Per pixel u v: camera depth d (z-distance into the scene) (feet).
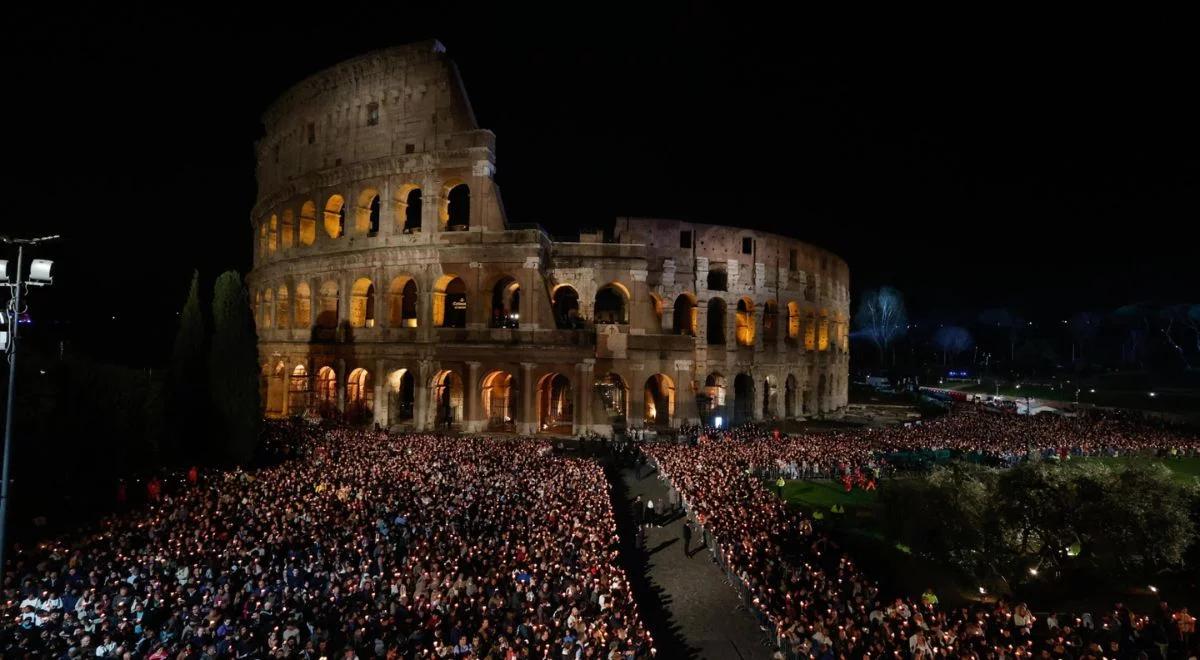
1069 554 109.29
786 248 269.64
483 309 203.82
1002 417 260.83
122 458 124.67
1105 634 79.77
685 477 136.67
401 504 105.60
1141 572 109.09
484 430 204.54
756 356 253.03
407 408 244.83
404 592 72.49
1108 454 188.96
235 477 123.34
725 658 79.87
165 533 91.20
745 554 98.17
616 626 69.46
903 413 314.55
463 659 59.26
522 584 77.51
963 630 77.82
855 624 79.61
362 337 214.48
